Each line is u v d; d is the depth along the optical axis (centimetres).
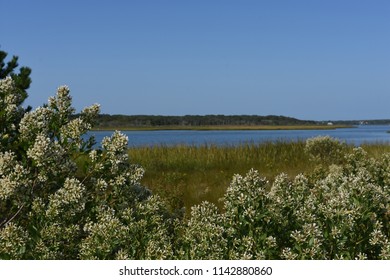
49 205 524
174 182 1450
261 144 2525
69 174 591
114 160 571
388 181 798
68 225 534
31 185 545
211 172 1819
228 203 479
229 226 464
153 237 487
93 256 468
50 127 609
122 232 478
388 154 903
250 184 477
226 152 2303
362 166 882
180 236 534
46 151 532
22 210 555
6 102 642
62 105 623
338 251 451
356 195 503
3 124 620
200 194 1209
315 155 2117
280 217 473
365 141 2836
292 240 452
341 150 2130
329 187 672
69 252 517
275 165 1941
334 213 468
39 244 496
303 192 556
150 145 2630
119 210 556
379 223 483
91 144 607
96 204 568
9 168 530
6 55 1064
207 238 441
